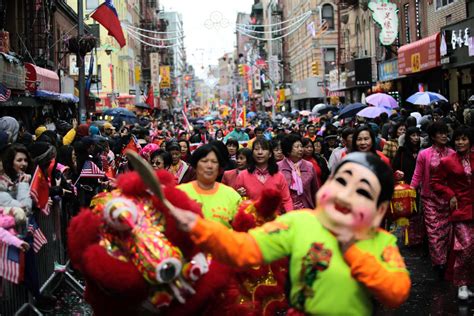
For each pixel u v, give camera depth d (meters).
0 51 17.78
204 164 6.03
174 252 4.06
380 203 3.60
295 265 3.66
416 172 9.04
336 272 3.57
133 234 4.05
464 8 23.97
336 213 3.55
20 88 18.64
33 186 7.31
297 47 66.44
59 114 27.64
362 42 39.28
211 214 5.98
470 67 23.14
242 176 8.05
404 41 30.86
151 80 74.19
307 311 3.66
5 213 6.47
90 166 10.77
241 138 18.92
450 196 8.00
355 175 3.54
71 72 35.47
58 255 9.14
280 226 3.69
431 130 8.89
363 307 3.61
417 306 7.81
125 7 60.47
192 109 107.81
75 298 8.59
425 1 27.89
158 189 3.56
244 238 3.62
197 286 4.34
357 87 38.16
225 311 4.75
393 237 3.72
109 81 50.81
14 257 6.47
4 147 7.16
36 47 26.22
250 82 90.12
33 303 7.79
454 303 7.91
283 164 9.16
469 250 7.90
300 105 67.06
